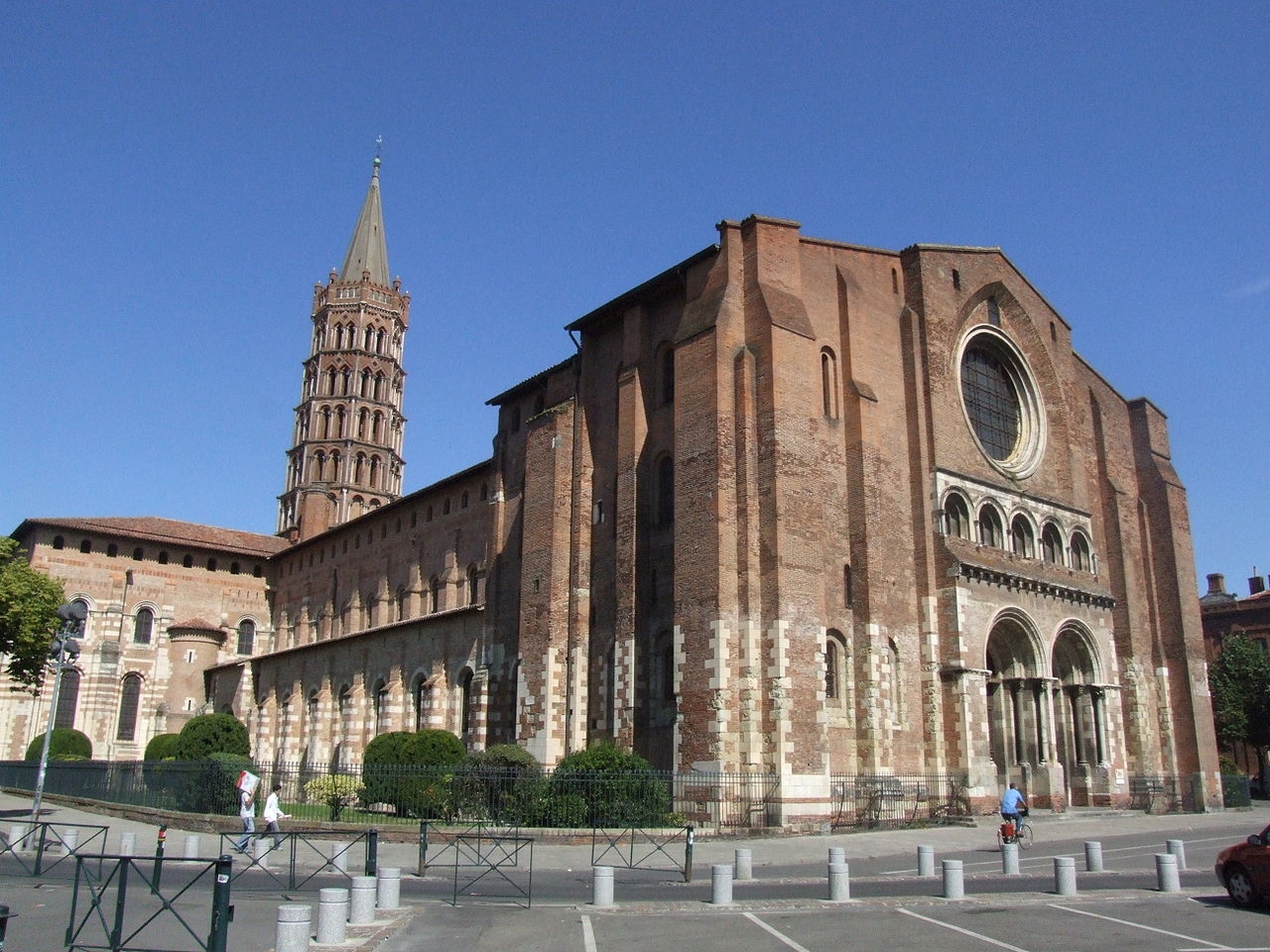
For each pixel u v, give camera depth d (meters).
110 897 21.44
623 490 44.06
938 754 41.16
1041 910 20.03
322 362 108.75
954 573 42.47
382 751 41.78
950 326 47.59
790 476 38.03
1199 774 52.78
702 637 37.16
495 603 51.47
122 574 84.00
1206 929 17.88
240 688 78.06
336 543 78.25
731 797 35.12
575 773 34.38
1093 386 56.88
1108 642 50.59
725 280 40.94
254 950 15.95
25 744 77.44
